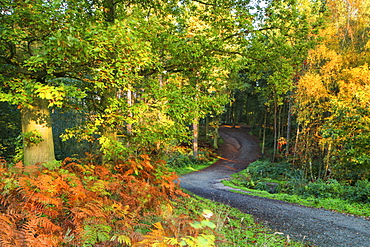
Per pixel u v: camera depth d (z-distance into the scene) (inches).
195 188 538.6
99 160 284.5
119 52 190.4
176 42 252.5
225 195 451.5
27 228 105.3
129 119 229.5
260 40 311.3
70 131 250.5
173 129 256.8
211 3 308.2
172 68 282.2
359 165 485.1
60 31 151.9
